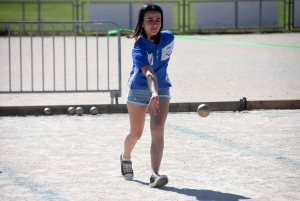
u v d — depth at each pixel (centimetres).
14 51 3497
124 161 1116
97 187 1065
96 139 1474
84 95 2148
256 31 4762
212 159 1259
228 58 3156
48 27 4956
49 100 2047
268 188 1046
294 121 1683
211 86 2284
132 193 1025
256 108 1866
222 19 4847
